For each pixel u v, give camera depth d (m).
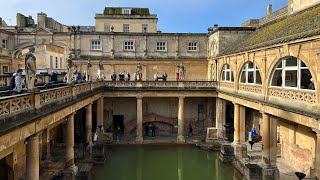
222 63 36.81
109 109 43.16
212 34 41.72
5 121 12.55
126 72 43.84
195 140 38.84
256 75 26.48
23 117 14.33
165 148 37.25
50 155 29.44
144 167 31.27
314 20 20.36
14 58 40.69
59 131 34.31
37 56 46.44
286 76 21.36
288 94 20.77
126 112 43.44
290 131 27.58
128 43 43.91
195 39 44.47
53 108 18.11
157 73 44.19
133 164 31.97
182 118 38.72
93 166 29.67
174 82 38.72
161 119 43.53
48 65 47.41
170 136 41.78
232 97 32.19
